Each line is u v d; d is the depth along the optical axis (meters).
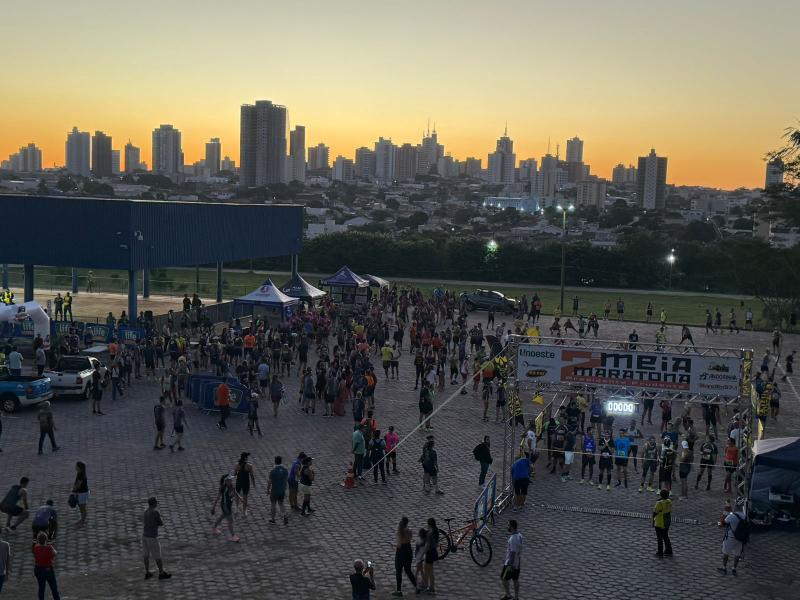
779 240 108.19
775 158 87.81
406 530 18.56
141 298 68.44
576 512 24.70
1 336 44.44
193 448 29.75
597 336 59.56
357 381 35.56
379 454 26.53
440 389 40.88
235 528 22.38
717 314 65.25
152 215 51.09
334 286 63.28
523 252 104.25
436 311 64.12
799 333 65.38
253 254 64.44
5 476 26.08
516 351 26.20
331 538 21.86
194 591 18.44
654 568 20.59
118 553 20.47
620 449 26.88
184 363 36.09
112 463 27.69
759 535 23.44
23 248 50.44
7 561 17.36
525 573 20.06
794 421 37.00
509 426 34.00
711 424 33.88
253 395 31.59
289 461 28.48
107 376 36.56
